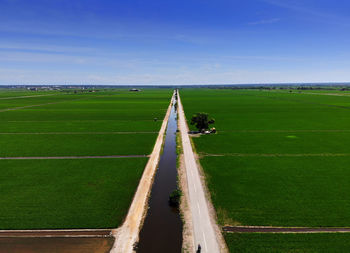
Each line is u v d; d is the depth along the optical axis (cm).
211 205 2172
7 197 2331
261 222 1909
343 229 1819
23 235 1764
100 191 2478
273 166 3152
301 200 2256
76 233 1792
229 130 5522
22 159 3478
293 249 1602
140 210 2108
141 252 1592
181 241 1691
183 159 3472
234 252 1577
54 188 2539
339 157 3494
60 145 4234
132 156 3656
